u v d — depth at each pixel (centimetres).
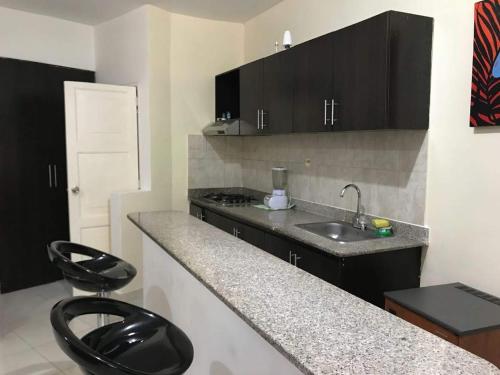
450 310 184
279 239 284
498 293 209
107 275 194
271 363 128
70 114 384
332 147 324
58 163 435
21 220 413
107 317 224
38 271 428
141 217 262
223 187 466
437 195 240
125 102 410
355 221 291
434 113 238
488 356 169
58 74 432
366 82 238
